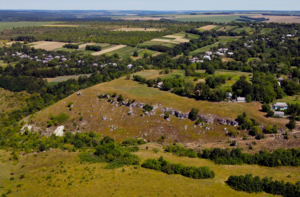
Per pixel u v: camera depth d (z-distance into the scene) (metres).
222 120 126.94
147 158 102.25
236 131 120.62
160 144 125.44
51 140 128.25
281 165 92.38
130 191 74.62
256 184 76.38
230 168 92.56
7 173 87.69
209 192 75.25
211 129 126.69
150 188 76.56
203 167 87.56
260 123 120.38
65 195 72.69
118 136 137.62
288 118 123.12
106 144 108.12
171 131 132.38
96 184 79.25
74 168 91.19
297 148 99.19
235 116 128.00
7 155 103.38
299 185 74.06
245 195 74.38
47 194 73.56
